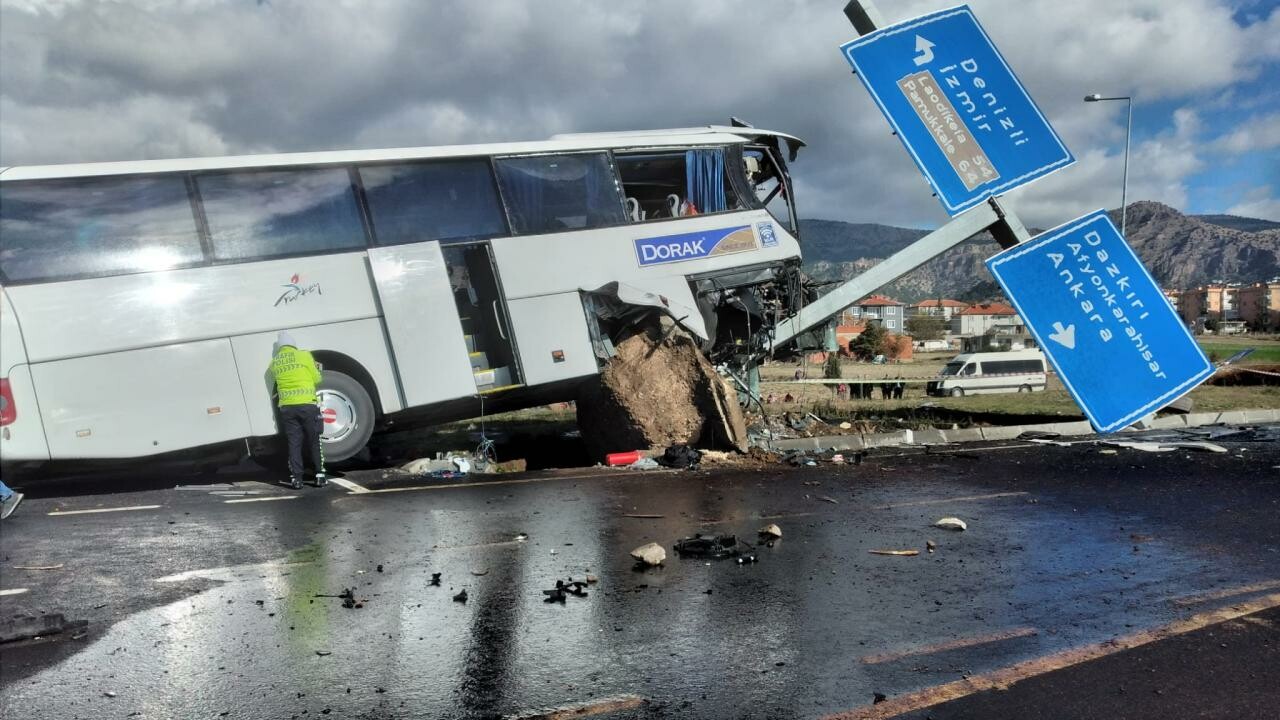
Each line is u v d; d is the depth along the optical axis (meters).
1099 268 10.69
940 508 8.64
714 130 14.38
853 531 7.62
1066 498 9.15
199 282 10.21
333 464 11.50
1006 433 14.70
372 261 11.07
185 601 5.61
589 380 12.54
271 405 10.47
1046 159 12.06
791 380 40.66
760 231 13.67
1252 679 4.25
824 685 4.20
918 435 14.15
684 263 12.92
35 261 9.55
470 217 11.72
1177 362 10.66
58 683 4.27
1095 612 5.32
